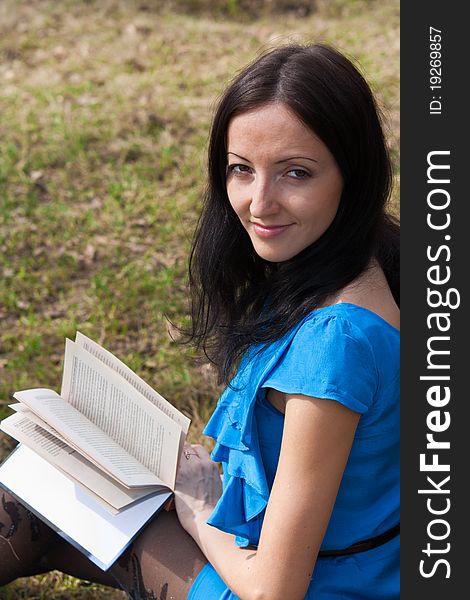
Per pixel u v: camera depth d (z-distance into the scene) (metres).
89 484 2.08
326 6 7.40
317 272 1.84
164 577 2.04
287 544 1.73
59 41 6.70
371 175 1.82
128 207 4.72
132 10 7.30
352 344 1.73
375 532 1.92
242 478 1.95
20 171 4.99
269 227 1.83
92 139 5.31
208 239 2.11
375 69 5.92
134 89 5.85
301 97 1.71
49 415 2.13
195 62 6.32
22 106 5.70
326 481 1.74
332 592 1.91
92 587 2.83
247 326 1.92
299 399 1.74
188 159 5.11
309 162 1.76
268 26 7.11
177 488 2.12
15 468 2.23
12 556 2.31
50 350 3.91
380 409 1.79
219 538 1.98
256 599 1.77
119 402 2.19
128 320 4.05
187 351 3.79
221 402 1.99
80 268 4.41
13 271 4.39
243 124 1.77
